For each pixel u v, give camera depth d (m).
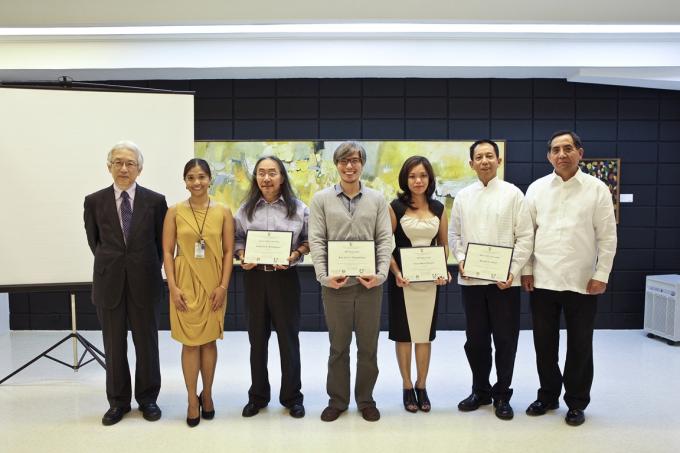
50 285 3.57
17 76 4.59
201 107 4.89
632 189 5.00
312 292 4.93
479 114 4.91
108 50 4.31
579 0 3.44
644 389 3.35
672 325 4.41
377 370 2.87
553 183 2.83
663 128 4.97
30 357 4.12
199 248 2.72
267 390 2.96
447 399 3.17
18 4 3.43
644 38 4.26
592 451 2.49
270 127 4.89
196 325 2.72
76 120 3.62
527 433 2.68
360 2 3.44
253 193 2.88
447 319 4.98
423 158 2.89
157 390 2.96
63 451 2.50
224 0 3.41
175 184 3.86
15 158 3.49
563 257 2.71
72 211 3.62
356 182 2.76
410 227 2.87
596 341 4.57
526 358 4.04
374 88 4.87
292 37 4.25
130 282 2.78
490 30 4.08
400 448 2.51
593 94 4.92
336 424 2.79
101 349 4.38
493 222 2.81
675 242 5.04
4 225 3.47
